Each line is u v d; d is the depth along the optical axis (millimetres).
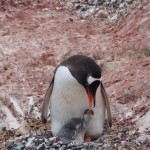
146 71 29109
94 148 21188
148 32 34000
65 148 21469
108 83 29469
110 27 37156
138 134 23531
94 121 23859
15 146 22500
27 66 32188
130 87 27953
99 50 33281
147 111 25781
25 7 40344
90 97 22672
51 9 40500
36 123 26656
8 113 27875
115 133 24422
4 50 33469
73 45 34156
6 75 31266
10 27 36656
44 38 35125
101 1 41062
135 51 32750
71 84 23016
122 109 26938
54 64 32500
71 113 23609
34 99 28922
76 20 38844
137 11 37094
